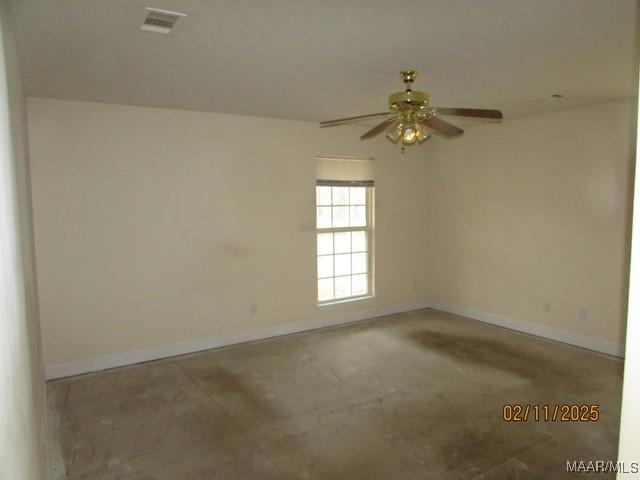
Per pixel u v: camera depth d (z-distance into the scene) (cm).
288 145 480
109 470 250
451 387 353
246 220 461
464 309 559
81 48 251
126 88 338
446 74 313
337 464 254
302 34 235
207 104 397
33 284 234
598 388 346
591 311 431
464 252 553
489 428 290
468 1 199
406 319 552
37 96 356
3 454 68
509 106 422
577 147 432
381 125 305
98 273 391
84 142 379
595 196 421
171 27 223
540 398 331
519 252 491
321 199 523
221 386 360
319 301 526
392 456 261
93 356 393
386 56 272
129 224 402
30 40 236
